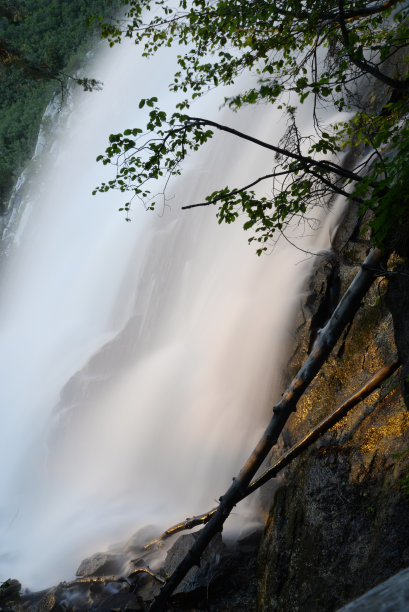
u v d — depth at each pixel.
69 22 59.50
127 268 23.25
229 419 13.90
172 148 6.48
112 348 19.17
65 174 43.47
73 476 17.36
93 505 15.62
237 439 13.50
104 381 18.30
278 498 9.82
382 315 10.29
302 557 8.50
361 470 8.27
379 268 6.89
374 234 5.22
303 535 8.65
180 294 18.62
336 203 13.34
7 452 21.19
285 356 12.72
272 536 9.39
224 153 21.69
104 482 16.27
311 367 7.70
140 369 17.98
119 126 41.19
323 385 10.70
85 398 18.28
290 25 7.58
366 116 7.54
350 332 10.70
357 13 7.12
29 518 17.16
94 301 25.42
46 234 40.03
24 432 21.61
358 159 13.35
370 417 8.82
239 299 15.07
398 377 8.92
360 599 0.86
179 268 19.05
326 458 8.91
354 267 11.98
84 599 10.93
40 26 60.47
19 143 57.59
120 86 43.34
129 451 16.16
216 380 14.62
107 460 16.77
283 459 8.77
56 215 40.72
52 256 34.06
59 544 14.52
